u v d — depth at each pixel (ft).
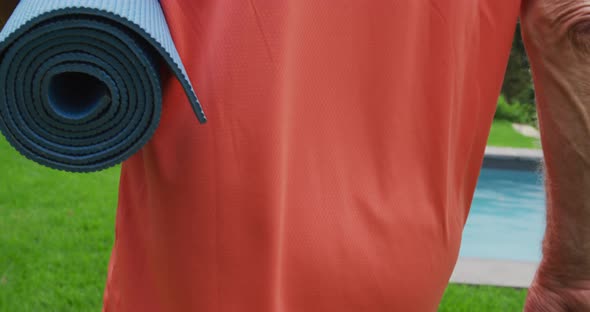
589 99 3.89
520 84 80.53
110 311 4.33
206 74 3.76
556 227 4.16
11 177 37.65
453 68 4.19
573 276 4.16
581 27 3.77
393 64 4.06
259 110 3.74
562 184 4.05
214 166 3.77
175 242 3.88
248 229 3.81
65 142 2.99
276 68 3.73
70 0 2.84
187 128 3.78
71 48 2.89
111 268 4.42
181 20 3.75
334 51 3.92
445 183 4.32
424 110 4.20
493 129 74.59
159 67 3.25
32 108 2.93
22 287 22.21
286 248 3.96
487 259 28.43
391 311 4.29
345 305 4.11
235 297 3.87
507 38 4.36
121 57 2.92
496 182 59.47
